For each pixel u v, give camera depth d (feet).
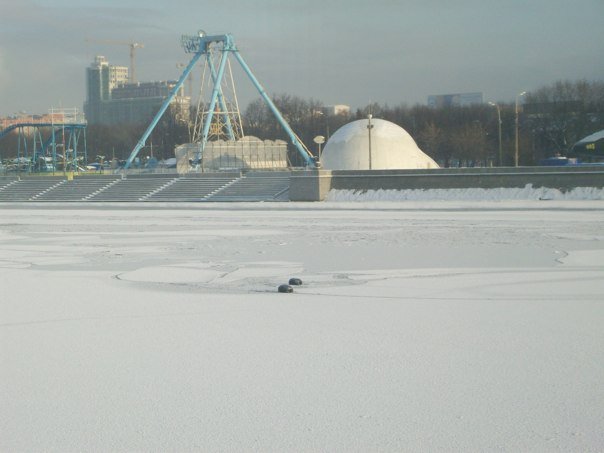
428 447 26.43
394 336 42.63
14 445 27.14
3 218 154.20
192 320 48.01
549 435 27.32
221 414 30.09
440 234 101.91
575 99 320.09
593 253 78.69
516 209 148.15
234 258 81.00
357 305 52.39
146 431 28.32
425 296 55.57
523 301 52.75
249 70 263.90
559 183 172.35
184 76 266.36
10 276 69.46
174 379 34.83
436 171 185.26
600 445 26.35
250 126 392.88
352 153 241.76
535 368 35.70
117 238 106.22
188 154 259.39
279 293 58.18
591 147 219.41
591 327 43.96
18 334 44.57
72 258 83.35
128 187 231.09
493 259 75.46
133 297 57.16
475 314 48.39
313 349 40.01
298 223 126.31
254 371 35.99
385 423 28.81
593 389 32.35
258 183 212.64
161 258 82.28
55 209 190.60
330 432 27.99
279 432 28.07
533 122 301.22
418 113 354.33
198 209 175.83
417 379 34.30
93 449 26.71
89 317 49.44
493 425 28.40
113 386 33.86
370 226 117.08
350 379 34.47
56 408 30.99
